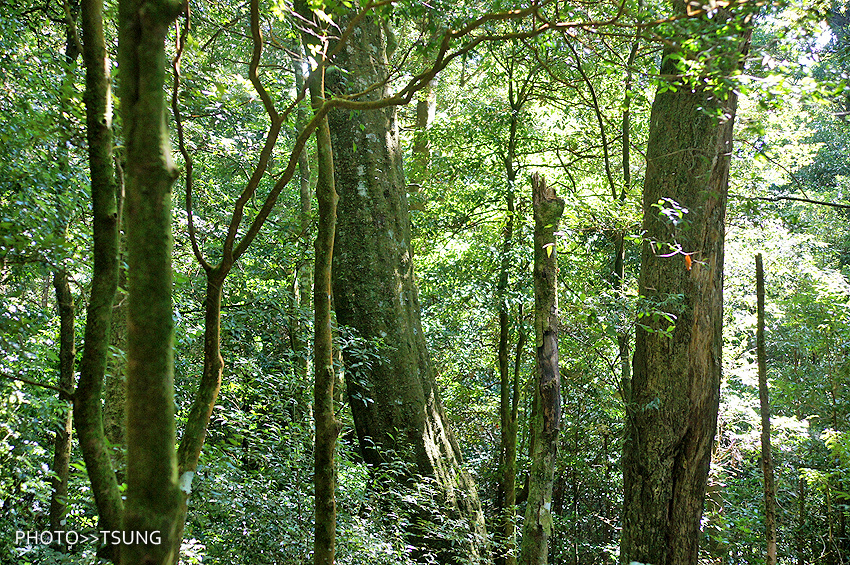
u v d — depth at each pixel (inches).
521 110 392.5
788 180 487.2
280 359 285.9
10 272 145.6
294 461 215.0
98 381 73.5
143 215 53.7
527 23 282.8
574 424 437.4
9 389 167.6
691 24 113.7
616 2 120.3
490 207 397.4
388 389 291.9
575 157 397.4
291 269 355.6
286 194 445.1
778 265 455.2
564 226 257.1
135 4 54.7
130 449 52.6
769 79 119.9
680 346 238.8
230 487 182.2
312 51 117.3
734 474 452.8
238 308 309.3
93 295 74.3
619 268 297.9
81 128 155.9
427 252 434.3
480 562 261.9
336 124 310.2
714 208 242.2
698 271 239.6
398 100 92.2
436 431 298.7
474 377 468.4
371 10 125.6
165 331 53.7
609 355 347.9
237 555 177.5
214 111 236.4
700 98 238.8
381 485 256.1
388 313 300.8
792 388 459.5
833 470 391.9
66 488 190.5
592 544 423.2
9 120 146.8
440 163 411.8
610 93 341.4
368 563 195.2
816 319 459.2
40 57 180.4
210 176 336.5
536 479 161.9
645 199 255.1
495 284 375.2
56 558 147.6
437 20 130.6
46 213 137.4
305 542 186.2
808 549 448.8
